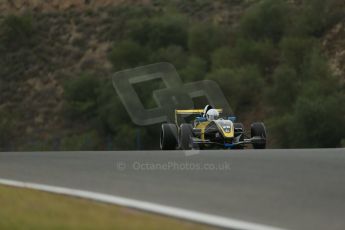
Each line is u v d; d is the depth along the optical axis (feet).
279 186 101.71
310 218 78.64
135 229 70.69
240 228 72.18
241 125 209.97
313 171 117.08
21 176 126.93
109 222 74.64
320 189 98.07
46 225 72.54
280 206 85.97
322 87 558.15
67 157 168.04
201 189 100.22
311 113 523.29
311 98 549.54
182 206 85.97
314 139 526.16
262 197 92.53
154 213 81.20
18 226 72.43
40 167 142.61
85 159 157.69
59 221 75.41
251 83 616.39
